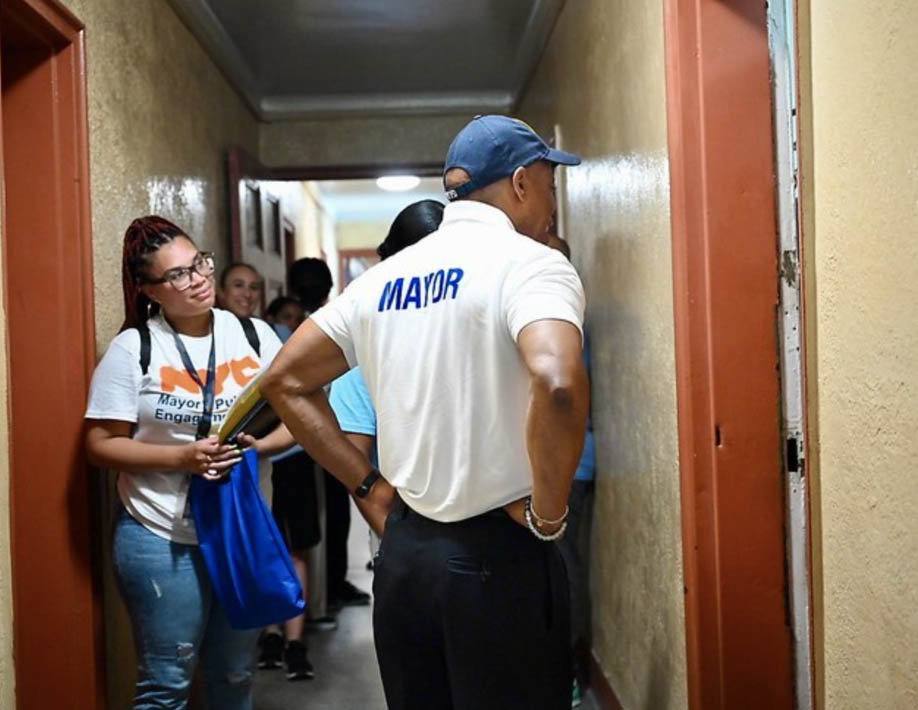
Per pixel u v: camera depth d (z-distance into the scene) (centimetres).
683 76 170
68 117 214
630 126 215
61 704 212
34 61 213
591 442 282
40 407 213
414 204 195
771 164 170
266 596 199
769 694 173
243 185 400
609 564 262
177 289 201
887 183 88
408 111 496
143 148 271
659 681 204
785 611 173
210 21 348
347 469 155
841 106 98
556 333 120
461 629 133
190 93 336
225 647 218
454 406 134
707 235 170
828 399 105
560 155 151
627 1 215
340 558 405
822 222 105
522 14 370
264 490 218
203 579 203
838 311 101
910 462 85
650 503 208
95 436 199
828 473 105
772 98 169
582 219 292
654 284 197
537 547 135
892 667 90
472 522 135
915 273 82
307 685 310
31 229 213
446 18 373
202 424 203
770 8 169
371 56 423
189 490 198
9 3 186
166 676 200
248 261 409
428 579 136
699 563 173
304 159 504
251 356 214
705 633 174
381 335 142
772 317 171
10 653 154
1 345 154
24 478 212
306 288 433
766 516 172
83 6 222
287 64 430
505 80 474
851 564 99
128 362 199
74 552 213
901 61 84
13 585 157
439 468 135
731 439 171
